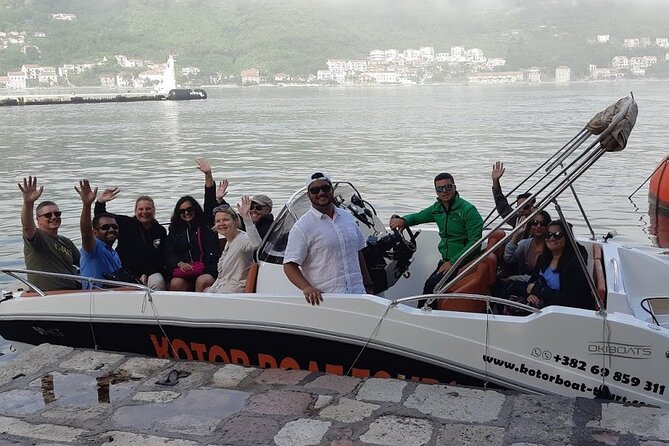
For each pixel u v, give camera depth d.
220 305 5.18
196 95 117.31
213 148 32.19
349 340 4.89
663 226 13.28
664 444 3.91
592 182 18.25
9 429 4.31
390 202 16.08
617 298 4.91
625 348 4.41
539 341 4.55
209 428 4.25
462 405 4.43
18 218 14.39
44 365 5.28
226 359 5.29
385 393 4.62
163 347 5.47
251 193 18.05
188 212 6.43
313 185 4.89
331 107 80.50
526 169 21.73
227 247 5.85
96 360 5.35
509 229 6.77
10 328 6.11
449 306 5.03
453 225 6.05
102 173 22.86
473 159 25.23
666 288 5.75
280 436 4.12
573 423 4.16
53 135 41.56
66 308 5.73
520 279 5.55
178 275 6.26
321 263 5.01
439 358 4.73
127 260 6.48
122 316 5.52
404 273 6.43
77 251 6.86
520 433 4.07
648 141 30.86
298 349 5.05
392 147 30.77
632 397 4.44
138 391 4.79
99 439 4.16
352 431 4.15
